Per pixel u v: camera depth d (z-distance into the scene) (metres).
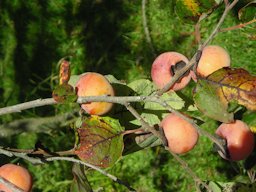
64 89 0.64
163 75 0.69
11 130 1.33
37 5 1.69
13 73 1.58
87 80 0.67
